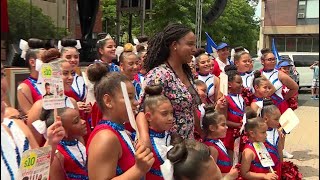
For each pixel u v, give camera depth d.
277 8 22.89
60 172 2.54
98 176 2.03
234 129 4.25
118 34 12.38
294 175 4.11
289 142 7.21
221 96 4.14
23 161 1.86
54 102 2.35
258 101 4.60
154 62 2.91
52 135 2.25
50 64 2.34
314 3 21.20
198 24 14.45
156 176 2.54
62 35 9.05
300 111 10.95
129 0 11.91
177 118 2.73
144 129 2.53
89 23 7.55
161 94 2.66
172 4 19.27
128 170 2.00
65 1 10.38
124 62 4.09
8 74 4.02
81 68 5.00
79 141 2.70
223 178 2.29
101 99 2.19
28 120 2.56
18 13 7.41
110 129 2.10
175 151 2.04
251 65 5.43
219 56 5.96
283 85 5.36
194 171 2.00
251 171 3.73
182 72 2.96
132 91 2.22
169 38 2.82
